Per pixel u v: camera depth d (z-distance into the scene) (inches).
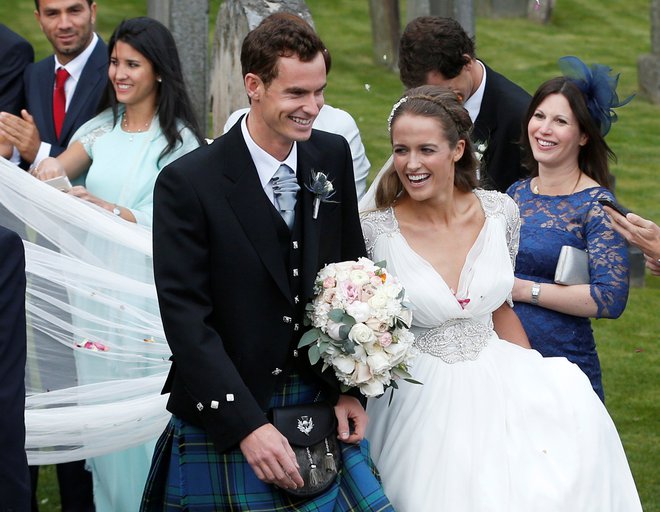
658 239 197.3
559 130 209.3
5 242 143.2
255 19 279.1
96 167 227.9
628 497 182.9
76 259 207.5
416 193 177.9
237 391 156.0
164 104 227.9
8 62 262.4
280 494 164.2
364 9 756.0
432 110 176.4
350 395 171.8
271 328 162.6
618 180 493.0
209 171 160.6
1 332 141.4
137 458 217.6
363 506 165.5
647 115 580.4
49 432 196.1
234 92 285.7
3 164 210.7
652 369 327.0
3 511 140.9
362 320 161.9
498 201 190.7
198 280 159.5
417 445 176.9
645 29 733.9
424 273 181.8
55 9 251.6
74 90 256.1
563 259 204.8
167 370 210.1
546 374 184.5
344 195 173.2
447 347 182.9
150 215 222.2
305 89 156.6
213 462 164.6
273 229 162.6
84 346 206.4
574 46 690.8
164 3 299.4
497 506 169.8
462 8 329.4
